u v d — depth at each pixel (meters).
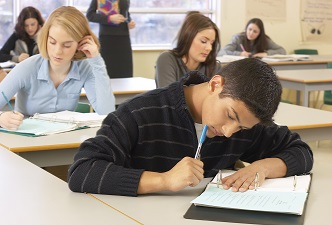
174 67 3.25
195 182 1.47
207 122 1.49
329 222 1.31
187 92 1.67
